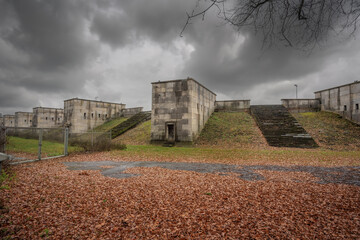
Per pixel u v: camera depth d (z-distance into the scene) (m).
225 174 9.05
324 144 20.16
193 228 4.03
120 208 4.98
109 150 18.45
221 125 27.91
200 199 5.61
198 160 13.51
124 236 3.77
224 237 3.70
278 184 7.20
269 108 32.94
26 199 5.37
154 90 25.38
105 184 7.09
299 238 3.64
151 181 7.59
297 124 25.75
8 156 4.47
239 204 5.23
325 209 4.85
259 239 3.61
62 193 5.99
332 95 29.44
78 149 17.12
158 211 4.82
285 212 4.71
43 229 3.95
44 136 24.89
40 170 9.40
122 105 46.19
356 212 4.65
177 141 23.77
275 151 17.70
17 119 55.53
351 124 24.70
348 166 10.99
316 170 9.91
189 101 23.69
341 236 3.68
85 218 4.45
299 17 4.12
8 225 4.02
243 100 33.56
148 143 25.06
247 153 16.69
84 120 39.69
